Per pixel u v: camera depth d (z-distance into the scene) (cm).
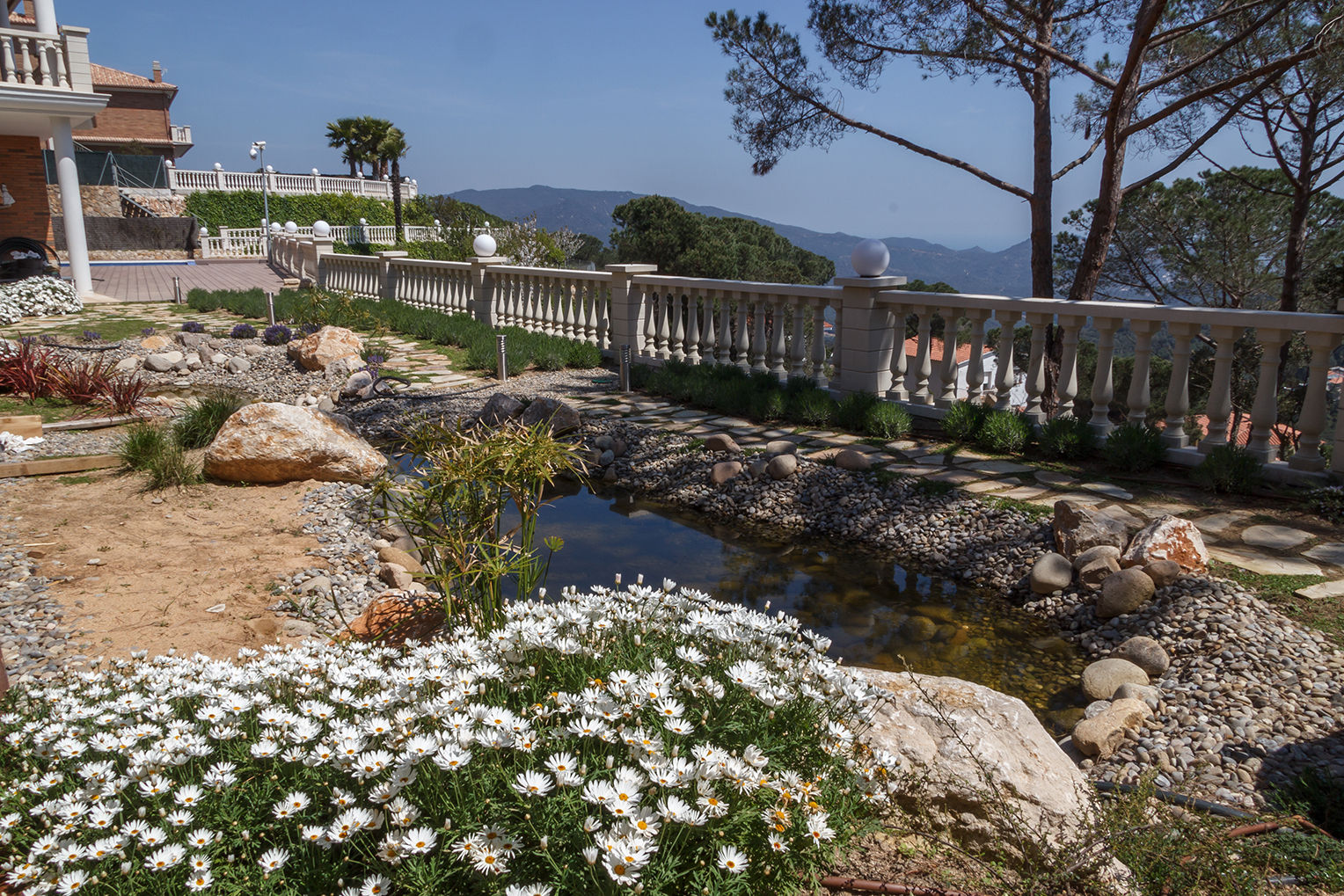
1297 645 409
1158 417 2212
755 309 1050
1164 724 370
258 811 211
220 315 1797
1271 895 230
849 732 243
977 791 250
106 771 216
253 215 4269
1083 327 764
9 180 2269
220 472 672
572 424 895
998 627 500
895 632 493
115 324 1622
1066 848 231
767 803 203
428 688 244
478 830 189
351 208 4669
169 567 505
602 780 194
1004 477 685
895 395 906
